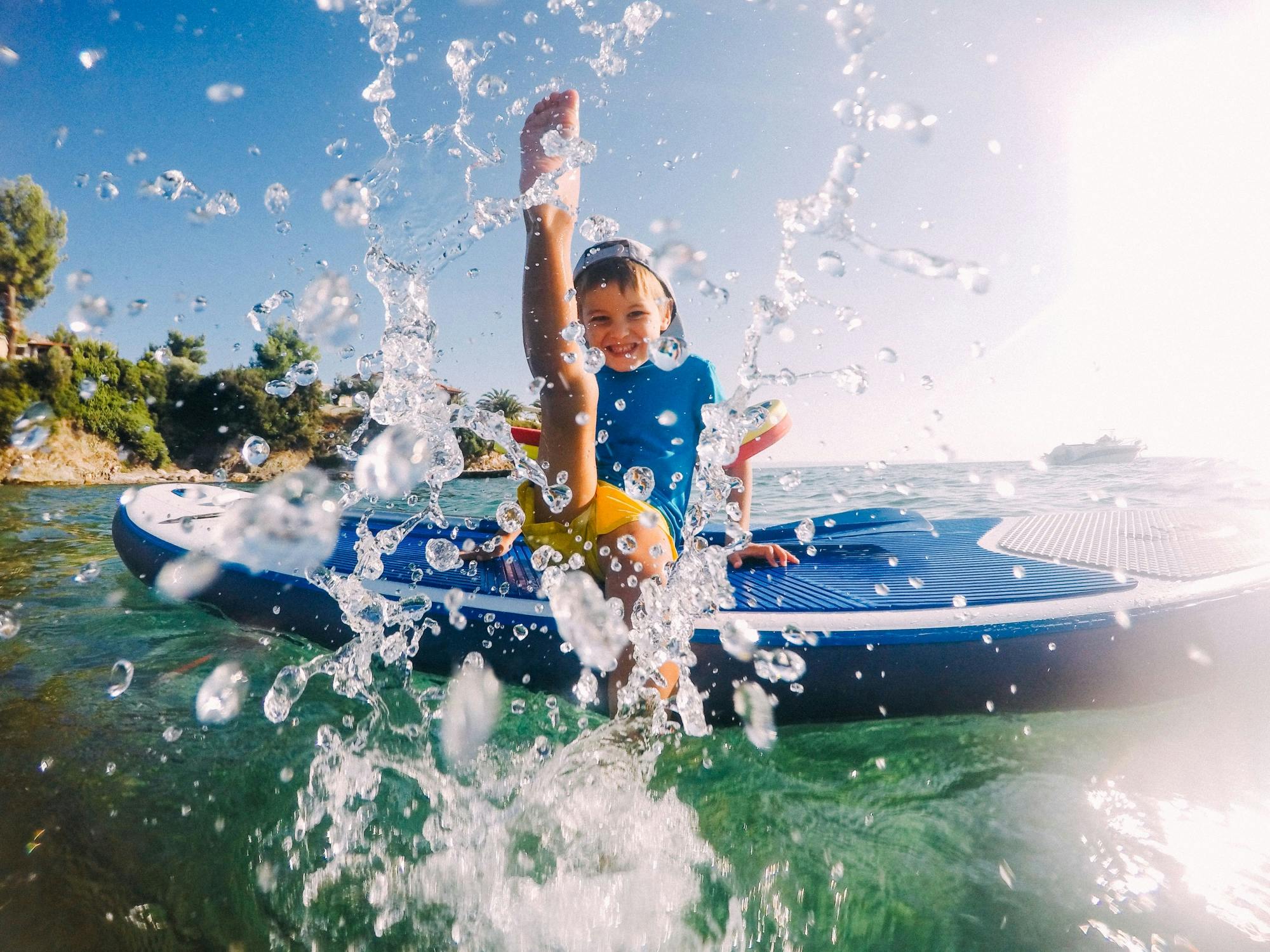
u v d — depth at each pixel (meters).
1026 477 8.41
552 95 1.34
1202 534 2.32
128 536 2.59
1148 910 0.82
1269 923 0.80
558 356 1.28
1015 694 1.42
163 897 0.83
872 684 1.39
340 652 1.59
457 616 1.59
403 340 1.37
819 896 0.85
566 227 1.30
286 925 0.79
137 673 1.62
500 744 1.22
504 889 0.85
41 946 0.75
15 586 2.59
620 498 1.46
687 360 1.78
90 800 1.03
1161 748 1.27
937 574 1.92
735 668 1.39
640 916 0.81
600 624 1.36
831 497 6.64
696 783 1.12
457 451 1.38
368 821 0.99
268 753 1.19
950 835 0.98
